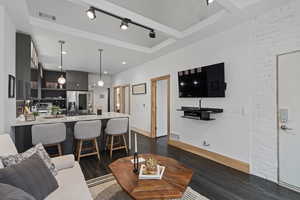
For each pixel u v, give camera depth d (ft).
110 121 10.57
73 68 20.89
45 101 22.13
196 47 11.33
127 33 10.75
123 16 7.68
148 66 16.99
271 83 7.55
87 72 23.47
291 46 6.89
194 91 11.03
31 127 8.69
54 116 11.24
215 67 9.66
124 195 6.51
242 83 8.66
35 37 10.19
